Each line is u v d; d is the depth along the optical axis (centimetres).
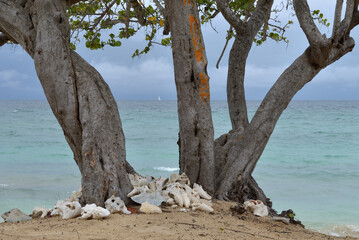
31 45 572
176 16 603
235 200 648
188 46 604
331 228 912
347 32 677
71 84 539
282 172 1603
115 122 543
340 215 1010
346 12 640
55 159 1936
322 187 1331
